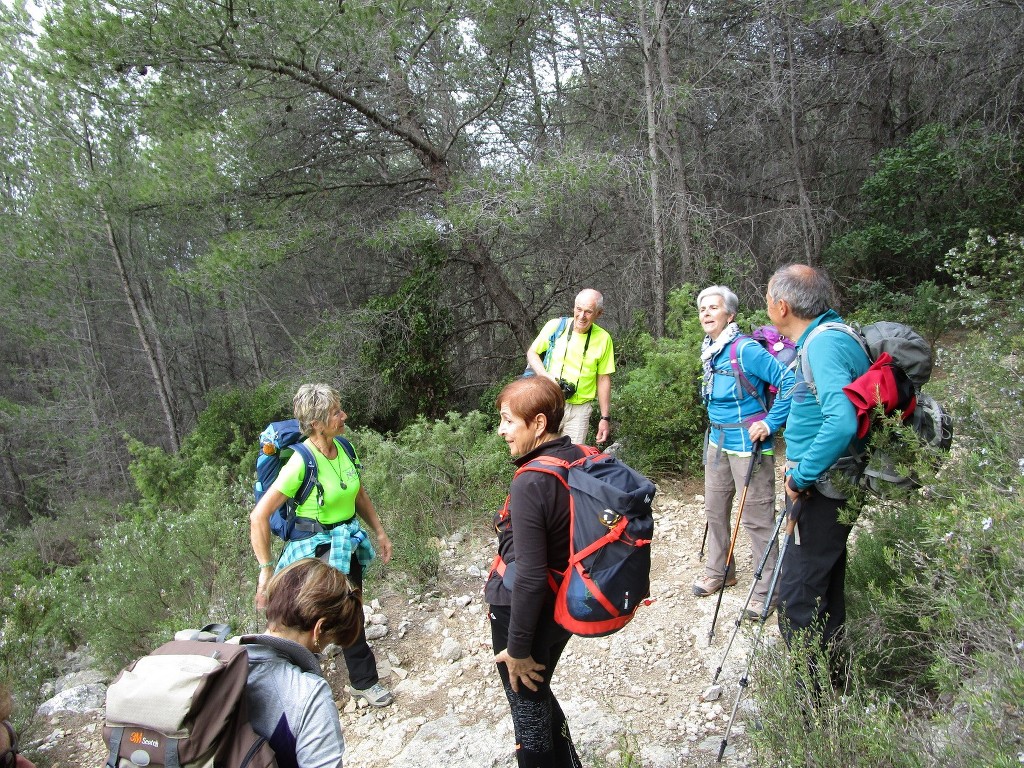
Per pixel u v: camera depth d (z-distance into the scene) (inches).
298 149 438.3
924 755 75.2
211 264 389.4
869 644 105.0
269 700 65.8
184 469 459.2
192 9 329.4
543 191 366.6
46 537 552.7
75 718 159.0
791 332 107.5
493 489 234.7
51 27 326.6
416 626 172.6
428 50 425.1
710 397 149.7
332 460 131.6
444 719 134.8
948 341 343.9
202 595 175.9
